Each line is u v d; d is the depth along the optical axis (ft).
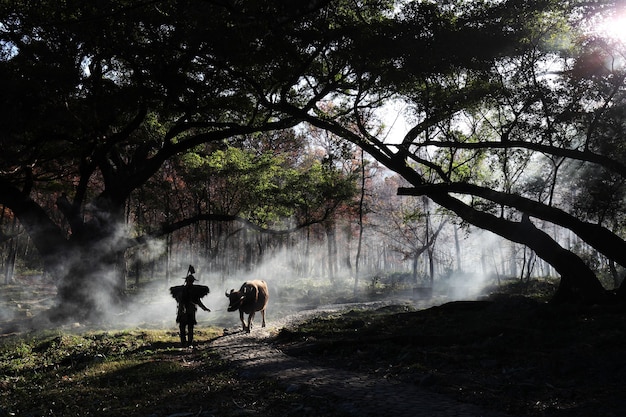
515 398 22.99
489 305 59.26
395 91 66.28
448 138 69.82
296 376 29.76
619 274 110.42
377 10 67.92
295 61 64.90
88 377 33.42
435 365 31.32
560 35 65.46
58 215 167.63
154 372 33.30
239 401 24.44
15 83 60.13
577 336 37.40
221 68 72.64
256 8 43.68
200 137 88.84
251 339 51.26
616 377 25.62
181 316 49.85
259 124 94.17
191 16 61.16
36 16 63.93
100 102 72.69
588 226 62.18
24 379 37.29
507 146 62.49
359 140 71.36
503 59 60.85
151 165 88.79
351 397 23.79
